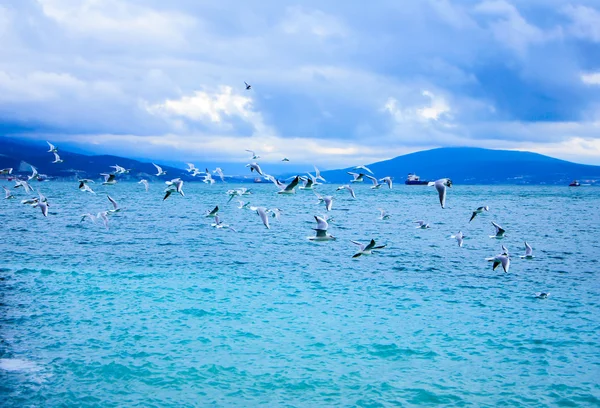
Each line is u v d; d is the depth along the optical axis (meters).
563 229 97.00
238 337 33.44
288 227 94.50
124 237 76.75
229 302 40.88
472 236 84.69
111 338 32.91
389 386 27.25
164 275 50.22
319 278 49.84
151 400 25.56
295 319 37.06
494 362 30.17
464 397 26.25
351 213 132.50
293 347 32.03
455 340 33.34
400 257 62.44
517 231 93.00
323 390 26.77
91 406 24.91
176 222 100.44
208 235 80.81
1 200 159.12
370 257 62.12
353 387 27.06
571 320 37.34
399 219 115.69
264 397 26.05
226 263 57.09
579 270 55.25
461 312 39.03
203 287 45.53
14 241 70.62
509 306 40.75
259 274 51.34
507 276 51.78
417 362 30.09
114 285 45.69
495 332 34.78
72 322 35.59
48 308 38.53
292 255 62.91
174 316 37.28
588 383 27.72
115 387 26.73
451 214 133.50
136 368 28.83
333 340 33.12
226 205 156.88
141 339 32.88
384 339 33.38
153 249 66.06
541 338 33.75
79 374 27.98
